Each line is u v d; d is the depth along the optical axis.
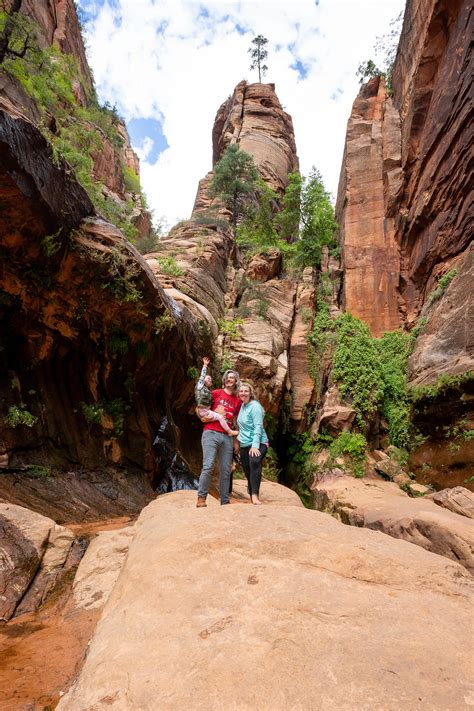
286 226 31.91
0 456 7.91
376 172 25.33
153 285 10.84
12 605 4.30
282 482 20.33
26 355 9.27
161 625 2.39
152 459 12.09
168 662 2.05
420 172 20.53
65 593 4.68
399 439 17.03
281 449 21.14
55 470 8.91
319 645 2.08
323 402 20.08
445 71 18.77
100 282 9.67
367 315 22.52
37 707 2.58
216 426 4.98
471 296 15.09
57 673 3.02
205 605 2.54
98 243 9.56
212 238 23.72
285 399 20.30
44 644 3.55
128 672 2.02
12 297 8.74
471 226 16.64
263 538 3.33
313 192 29.89
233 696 1.77
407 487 14.82
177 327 12.83
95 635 2.50
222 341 19.25
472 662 1.98
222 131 44.94
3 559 4.75
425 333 17.80
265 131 40.59
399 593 2.65
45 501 7.91
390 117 25.66
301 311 23.30
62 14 26.05
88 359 10.62
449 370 14.62
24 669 3.08
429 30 19.59
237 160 29.52
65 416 9.84
